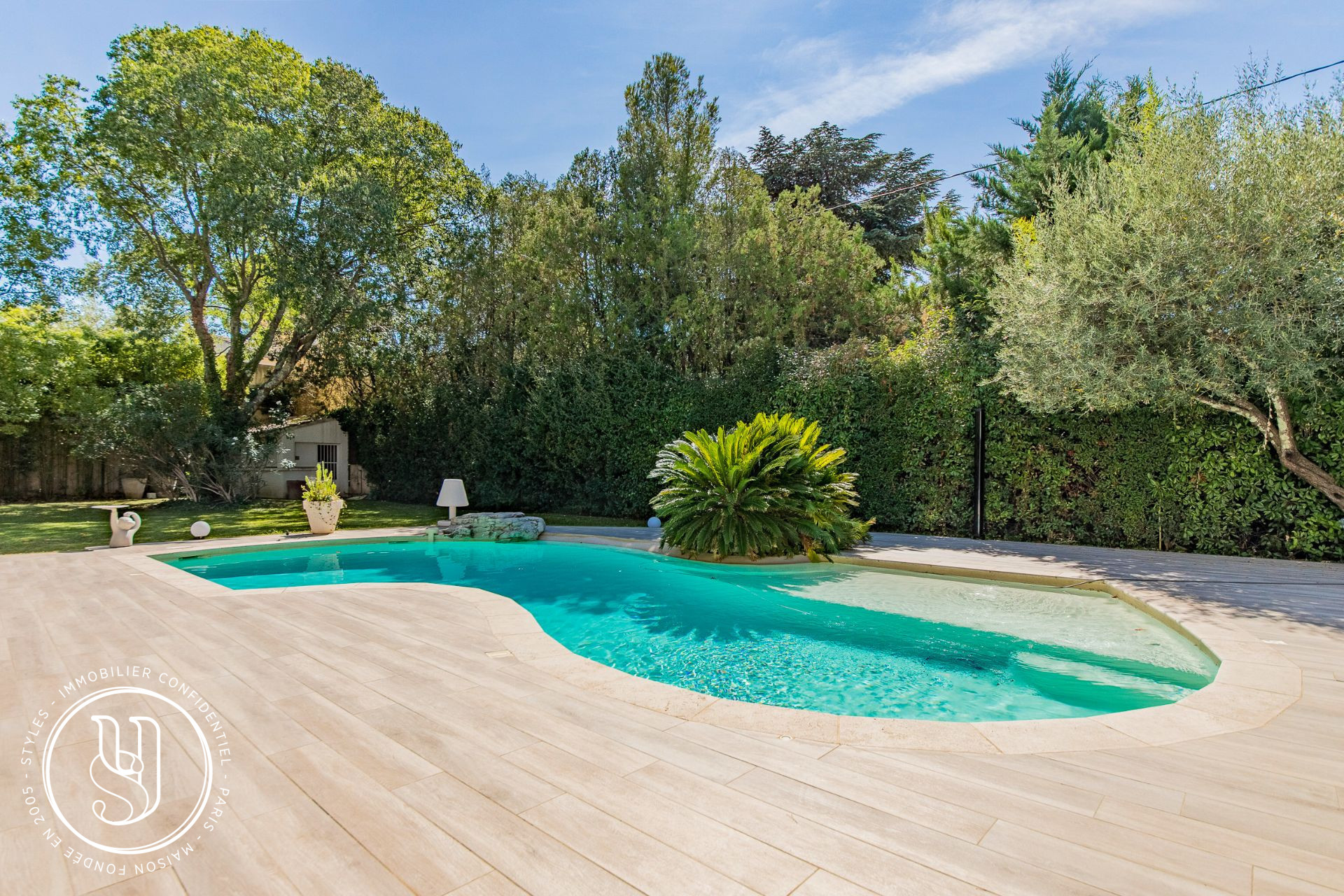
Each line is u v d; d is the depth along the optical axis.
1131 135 8.02
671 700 2.95
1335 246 6.25
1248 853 1.74
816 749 2.43
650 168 12.45
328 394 18.88
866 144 20.61
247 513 12.90
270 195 13.06
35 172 14.53
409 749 2.43
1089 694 3.62
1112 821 1.91
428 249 15.69
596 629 5.10
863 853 1.74
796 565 7.30
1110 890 1.58
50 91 14.12
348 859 1.74
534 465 13.31
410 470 16.31
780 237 13.09
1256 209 6.30
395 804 2.02
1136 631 4.75
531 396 12.95
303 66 15.49
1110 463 8.23
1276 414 7.07
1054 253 7.70
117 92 12.90
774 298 12.39
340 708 2.86
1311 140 6.26
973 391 9.20
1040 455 8.75
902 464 9.88
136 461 13.88
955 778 2.19
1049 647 4.45
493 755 2.38
